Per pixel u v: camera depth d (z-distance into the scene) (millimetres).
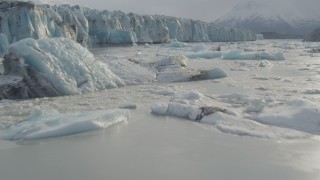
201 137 6727
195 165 5367
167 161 5555
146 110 9008
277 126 7203
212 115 7848
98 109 9234
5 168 5344
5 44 27203
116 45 56094
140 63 16844
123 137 6770
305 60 25953
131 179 4906
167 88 12562
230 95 10242
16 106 9820
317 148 6039
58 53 12305
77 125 7008
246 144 6285
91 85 12242
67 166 5395
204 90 12273
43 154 5910
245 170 5156
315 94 11078
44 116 7871
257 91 11789
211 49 40031
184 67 17156
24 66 11633
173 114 8375
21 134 6836
